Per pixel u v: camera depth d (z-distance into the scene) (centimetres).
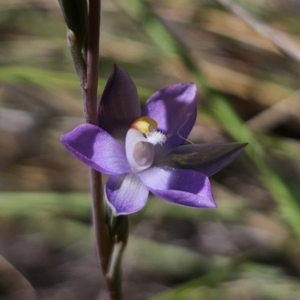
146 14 38
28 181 44
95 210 31
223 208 40
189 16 46
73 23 30
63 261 43
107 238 31
